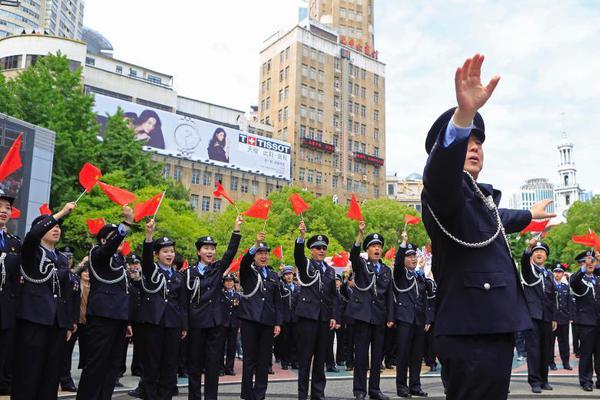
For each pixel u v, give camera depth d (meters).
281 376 11.29
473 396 2.38
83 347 8.91
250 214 8.16
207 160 57.69
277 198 45.97
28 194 21.06
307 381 7.77
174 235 27.20
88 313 6.39
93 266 6.51
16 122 20.84
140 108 52.12
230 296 11.70
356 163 77.00
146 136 52.44
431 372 11.71
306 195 45.03
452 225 2.44
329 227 44.44
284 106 73.69
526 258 9.20
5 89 26.42
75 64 48.66
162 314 7.18
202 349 7.62
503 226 2.79
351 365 12.73
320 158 72.69
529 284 9.20
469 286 2.41
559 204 114.38
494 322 2.34
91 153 28.11
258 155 62.91
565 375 11.23
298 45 73.81
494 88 2.12
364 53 83.56
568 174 114.62
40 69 29.67
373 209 51.69
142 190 27.12
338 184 73.81
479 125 2.72
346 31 86.94
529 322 2.37
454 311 2.43
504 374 2.37
